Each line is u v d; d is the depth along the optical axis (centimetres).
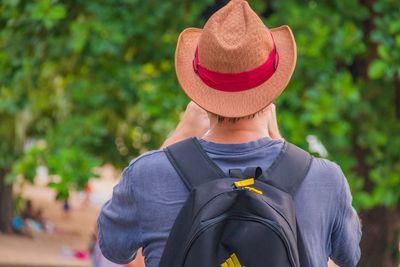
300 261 240
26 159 966
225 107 267
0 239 3353
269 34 270
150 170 262
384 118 1023
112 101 1198
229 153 265
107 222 279
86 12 1091
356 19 1036
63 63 1218
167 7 1033
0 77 1064
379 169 919
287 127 866
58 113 2403
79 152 938
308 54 886
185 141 270
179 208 255
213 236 230
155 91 1040
